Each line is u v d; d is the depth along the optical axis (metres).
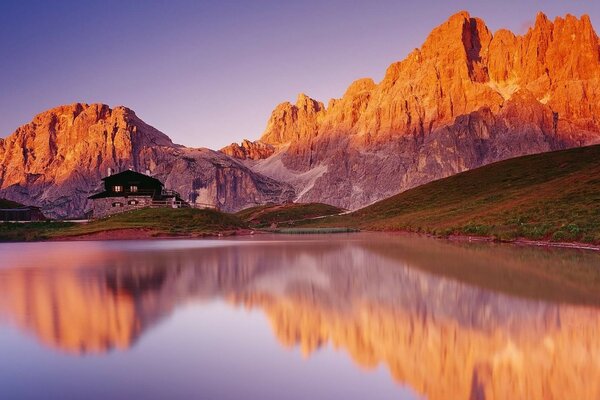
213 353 13.68
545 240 53.47
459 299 20.88
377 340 14.82
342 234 94.69
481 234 65.25
